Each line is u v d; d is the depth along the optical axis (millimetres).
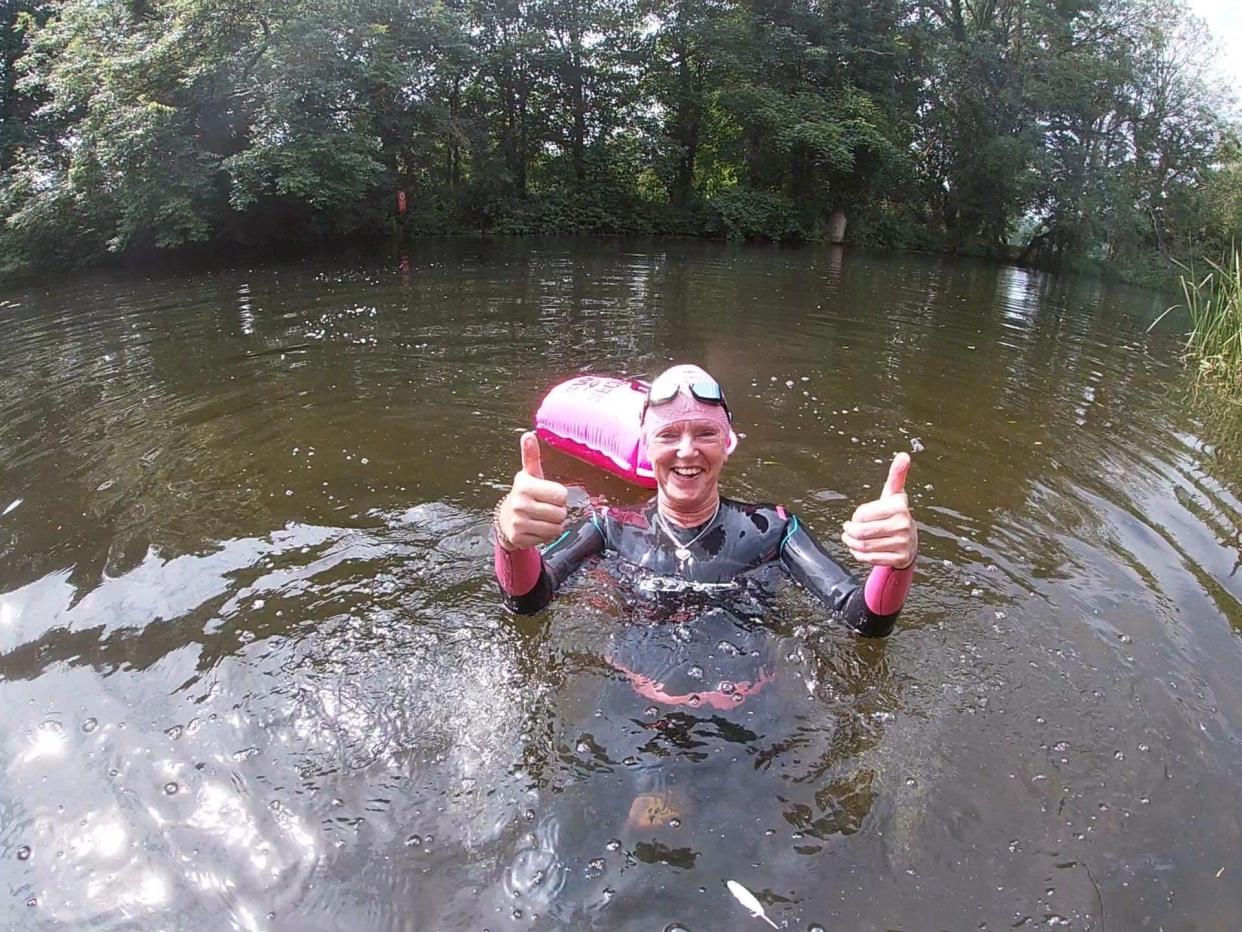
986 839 1805
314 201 12164
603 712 2113
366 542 3141
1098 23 18875
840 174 18922
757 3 18859
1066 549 3193
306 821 1844
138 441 4219
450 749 2045
